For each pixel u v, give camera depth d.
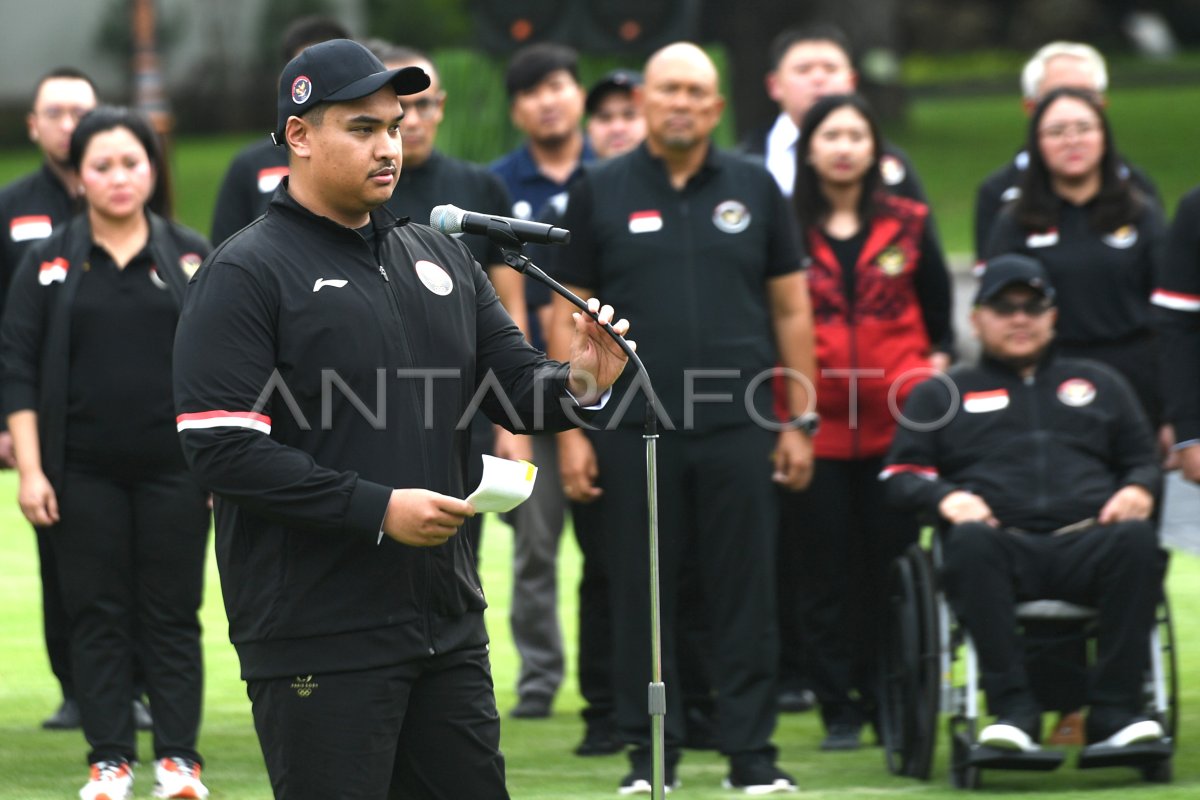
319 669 13.49
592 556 22.88
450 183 23.38
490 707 14.20
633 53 46.06
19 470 20.34
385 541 13.55
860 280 23.83
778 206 21.27
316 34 23.73
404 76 13.51
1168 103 124.94
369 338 13.64
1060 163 24.03
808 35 27.31
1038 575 20.86
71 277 20.27
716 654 20.84
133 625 20.58
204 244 21.55
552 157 27.31
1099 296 24.12
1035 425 21.92
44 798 20.52
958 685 22.38
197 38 135.88
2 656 28.22
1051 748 22.08
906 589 21.73
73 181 24.06
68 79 23.84
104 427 20.05
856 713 23.53
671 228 20.78
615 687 21.03
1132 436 21.98
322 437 13.55
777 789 20.52
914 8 164.00
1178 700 22.98
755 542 20.61
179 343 13.53
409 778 14.12
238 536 13.74
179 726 20.38
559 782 21.45
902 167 25.52
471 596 14.12
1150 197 26.03
